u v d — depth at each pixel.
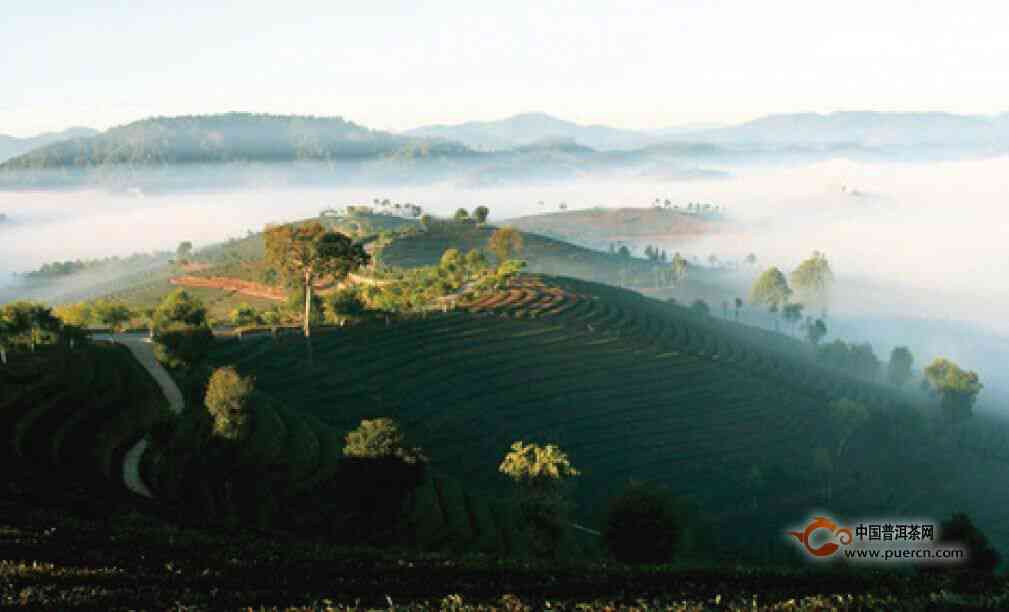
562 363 148.75
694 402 148.00
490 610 31.02
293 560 39.00
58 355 93.44
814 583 37.91
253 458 69.94
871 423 153.12
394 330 143.25
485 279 193.75
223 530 46.44
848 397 175.00
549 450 61.12
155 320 110.25
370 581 36.31
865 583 37.91
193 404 80.00
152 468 63.53
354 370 120.56
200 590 33.22
